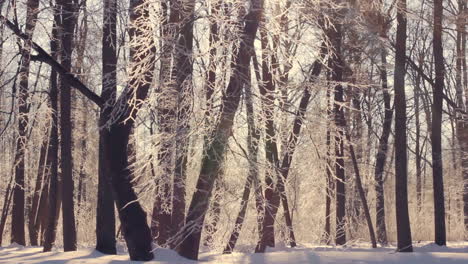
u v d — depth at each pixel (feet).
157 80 38.01
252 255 44.57
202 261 40.91
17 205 75.56
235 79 37.73
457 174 103.24
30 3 44.21
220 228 41.22
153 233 56.80
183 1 36.65
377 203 87.40
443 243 68.74
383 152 89.25
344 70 66.28
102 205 48.73
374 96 94.38
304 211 68.33
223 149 38.34
